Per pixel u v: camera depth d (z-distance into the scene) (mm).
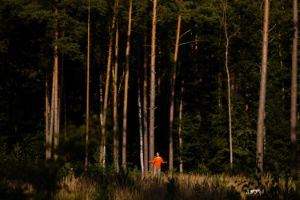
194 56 54938
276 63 51812
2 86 60594
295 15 32781
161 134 63094
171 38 51406
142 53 58938
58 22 42781
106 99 46938
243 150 46781
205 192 12914
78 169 14281
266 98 50031
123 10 46281
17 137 59188
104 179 13562
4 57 58500
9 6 45844
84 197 11898
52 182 7258
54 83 45375
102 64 58625
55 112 45250
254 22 50625
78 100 66000
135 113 65625
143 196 12383
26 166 7348
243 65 52312
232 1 49719
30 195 7172
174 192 12539
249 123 48688
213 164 46438
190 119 50750
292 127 31328
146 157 47156
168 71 58375
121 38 54781
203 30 52094
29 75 56594
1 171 7691
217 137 47812
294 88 32094
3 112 61125
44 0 42750
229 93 46156
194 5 43125
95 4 43656
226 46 46531
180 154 49094
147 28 48344
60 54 53156
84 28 43594
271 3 50562
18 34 55719
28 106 62562
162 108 62781
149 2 44750
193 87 56000
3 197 7172
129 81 63031
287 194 11203
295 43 32688
